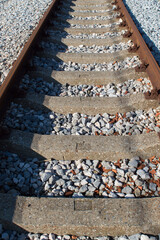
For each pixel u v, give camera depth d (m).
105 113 3.23
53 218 2.00
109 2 7.62
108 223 1.96
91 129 3.01
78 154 2.65
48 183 2.39
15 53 4.24
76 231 2.02
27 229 2.03
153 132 2.78
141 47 4.24
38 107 3.29
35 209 2.05
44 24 5.29
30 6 6.89
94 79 3.88
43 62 4.33
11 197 2.12
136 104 3.27
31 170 2.53
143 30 5.53
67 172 2.52
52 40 5.10
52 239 2.01
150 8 6.88
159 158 2.59
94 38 5.32
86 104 3.28
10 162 2.60
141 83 3.71
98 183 2.38
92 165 2.60
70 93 3.62
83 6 7.40
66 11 7.00
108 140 2.73
